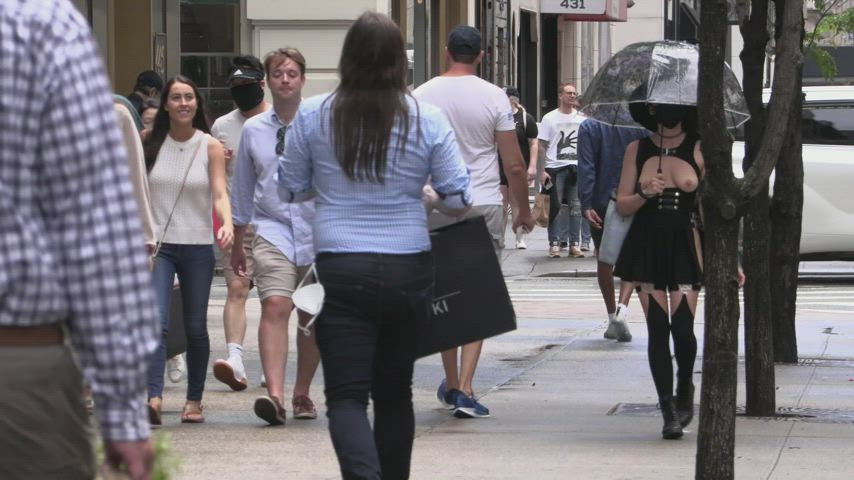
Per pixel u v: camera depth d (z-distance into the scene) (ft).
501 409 101.81
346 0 217.56
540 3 437.99
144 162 92.22
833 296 194.70
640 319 161.68
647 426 94.17
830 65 152.76
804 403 104.88
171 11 218.59
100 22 201.05
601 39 559.79
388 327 62.75
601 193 133.49
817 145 198.90
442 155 62.69
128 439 32.55
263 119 95.40
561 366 124.36
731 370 71.31
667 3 492.13
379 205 61.87
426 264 62.59
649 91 88.43
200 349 94.79
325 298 61.36
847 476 77.71
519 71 428.97
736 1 104.83
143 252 32.71
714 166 70.74
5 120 31.71
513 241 265.75
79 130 31.86
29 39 31.83
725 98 99.35
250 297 183.62
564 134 233.55
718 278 71.41
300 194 64.64
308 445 86.74
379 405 64.34
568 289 201.26
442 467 79.61
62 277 32.32
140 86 135.74
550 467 79.82
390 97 62.03
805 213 198.18
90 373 32.32
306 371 96.43
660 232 87.61
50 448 33.53
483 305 69.51
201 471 78.54
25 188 32.04
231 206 96.68
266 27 220.02
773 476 77.56
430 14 311.06
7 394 32.78
